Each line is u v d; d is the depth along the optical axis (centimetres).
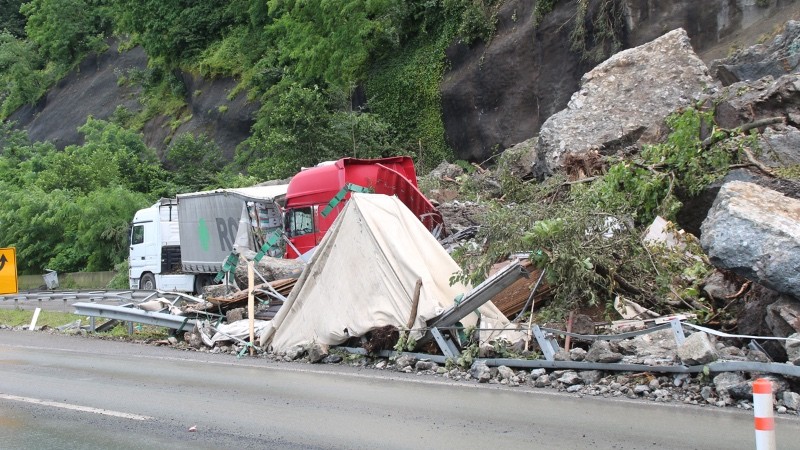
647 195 1389
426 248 1116
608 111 1883
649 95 1873
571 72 2659
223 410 795
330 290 1128
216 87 4478
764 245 876
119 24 5300
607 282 1088
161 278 2542
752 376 792
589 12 2602
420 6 3359
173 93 4838
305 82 3659
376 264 1084
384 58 3434
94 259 3581
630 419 722
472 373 955
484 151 2888
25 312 1861
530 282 1123
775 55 1792
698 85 1853
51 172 4078
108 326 1545
